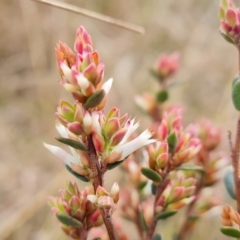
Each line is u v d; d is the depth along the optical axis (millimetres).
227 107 510
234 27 233
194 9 762
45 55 651
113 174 446
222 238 407
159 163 238
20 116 642
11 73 667
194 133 267
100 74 212
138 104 334
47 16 680
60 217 228
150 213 278
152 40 726
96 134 213
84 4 708
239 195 235
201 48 686
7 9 709
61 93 626
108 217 215
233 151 233
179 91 596
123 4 754
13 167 573
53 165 578
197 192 277
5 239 452
